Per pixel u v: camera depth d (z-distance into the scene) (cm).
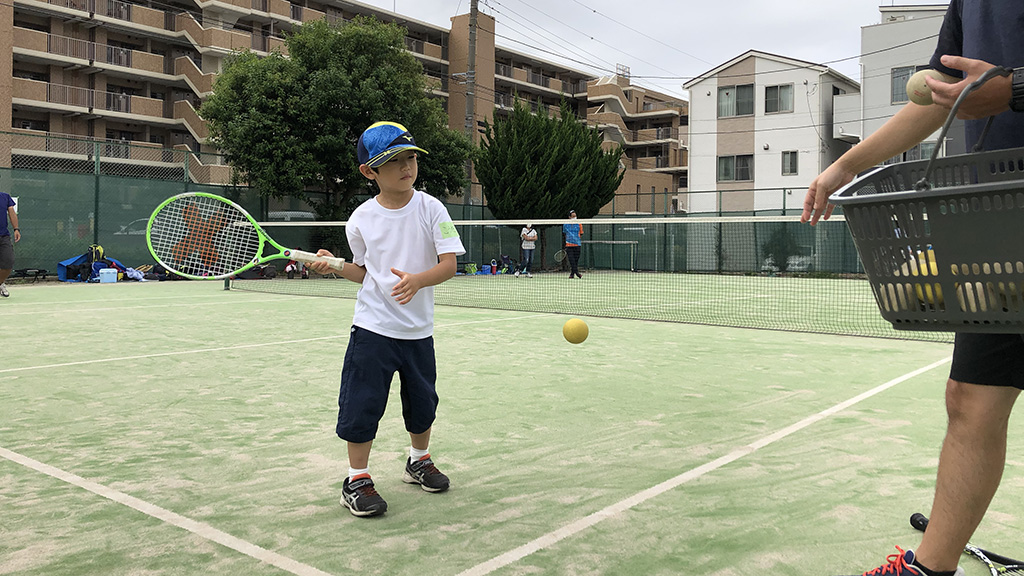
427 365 284
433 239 277
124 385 486
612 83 4859
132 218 1709
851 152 201
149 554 225
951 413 181
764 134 2755
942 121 191
